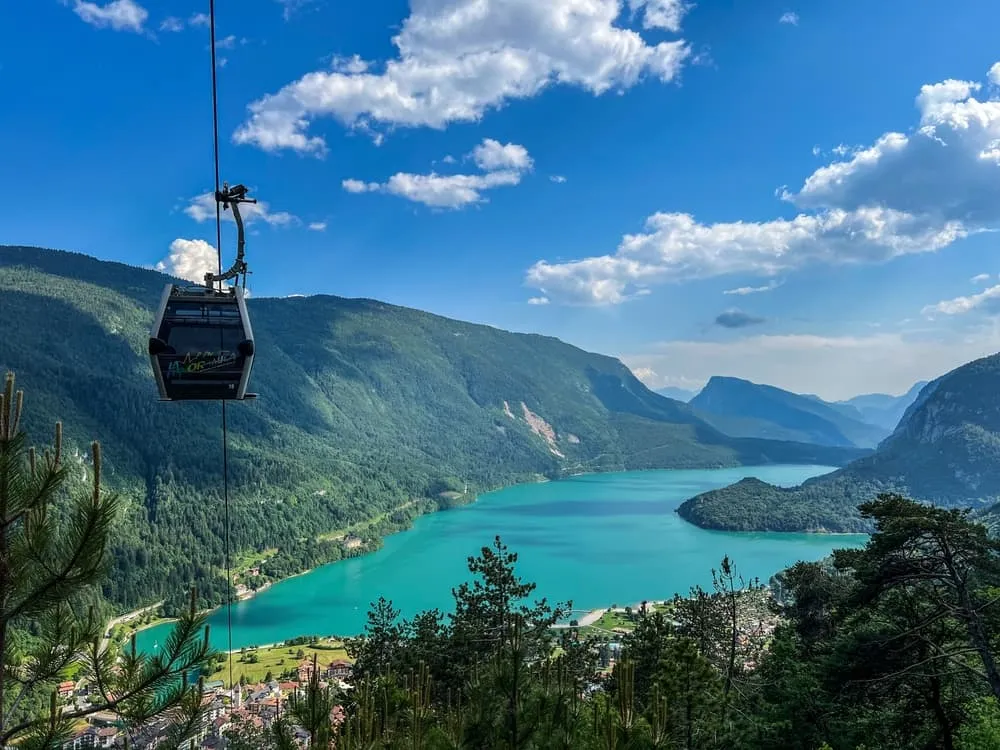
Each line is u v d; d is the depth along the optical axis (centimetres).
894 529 2102
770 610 3966
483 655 2511
